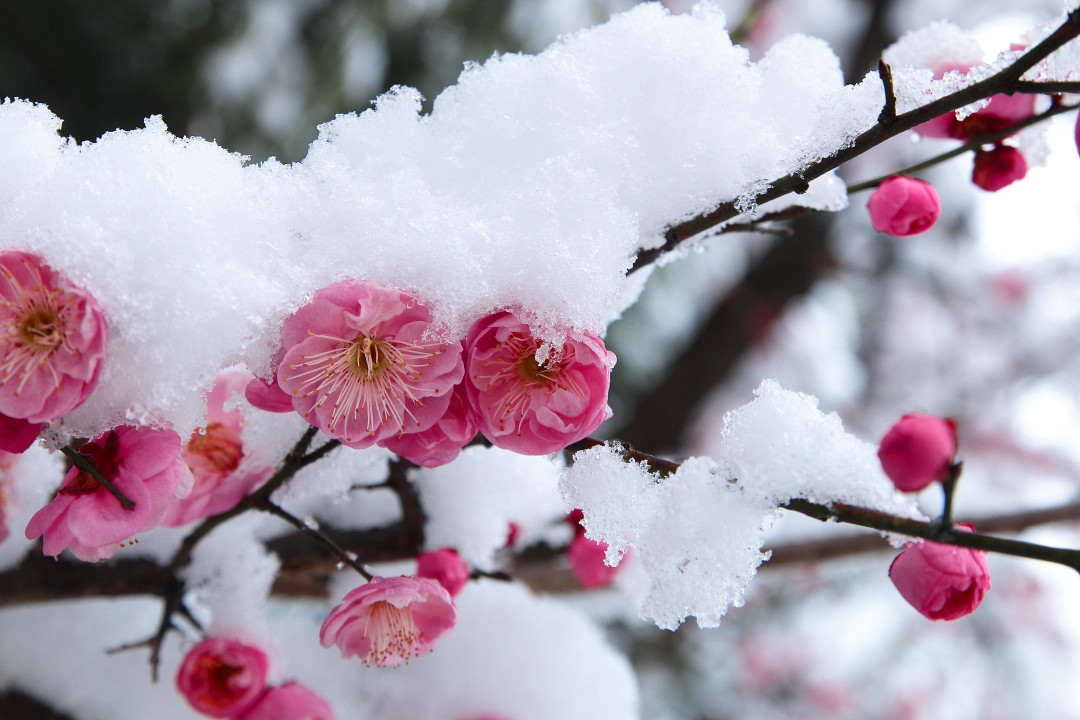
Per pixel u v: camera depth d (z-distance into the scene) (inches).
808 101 15.1
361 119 14.6
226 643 15.5
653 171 14.7
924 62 15.4
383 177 14.3
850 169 44.8
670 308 41.9
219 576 16.1
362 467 15.9
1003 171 15.4
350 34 34.4
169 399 13.7
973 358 51.1
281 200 14.1
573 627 17.9
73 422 13.8
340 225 14.0
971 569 13.9
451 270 13.8
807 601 42.9
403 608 14.6
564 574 20.8
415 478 16.4
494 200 14.2
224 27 33.3
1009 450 48.6
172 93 33.3
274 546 16.5
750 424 14.0
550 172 14.2
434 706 17.1
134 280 13.6
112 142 13.9
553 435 13.9
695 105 14.9
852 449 14.0
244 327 13.7
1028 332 50.2
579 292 13.8
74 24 32.2
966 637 44.8
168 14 32.9
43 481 15.9
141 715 17.0
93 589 15.9
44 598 15.9
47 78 32.9
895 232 15.3
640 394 41.4
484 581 17.8
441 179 14.4
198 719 17.0
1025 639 45.5
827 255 41.6
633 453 14.1
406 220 13.9
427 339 13.7
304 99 34.4
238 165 14.1
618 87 14.9
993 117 15.4
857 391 49.5
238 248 13.8
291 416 15.2
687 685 40.1
